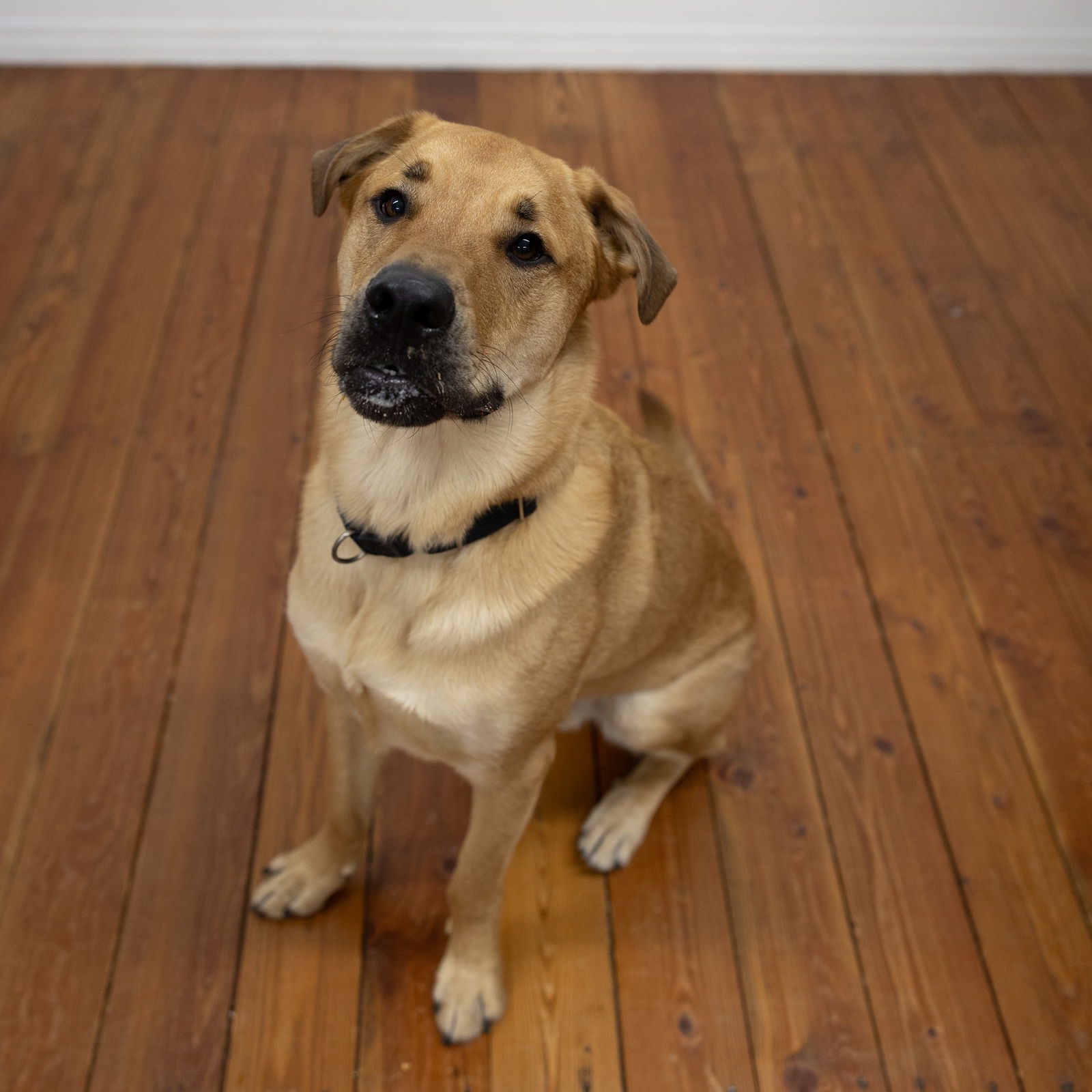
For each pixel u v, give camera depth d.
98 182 3.62
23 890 2.06
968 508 2.91
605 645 1.85
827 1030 2.00
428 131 1.65
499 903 1.92
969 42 4.41
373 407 1.44
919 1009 2.03
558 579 1.64
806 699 2.49
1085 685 2.55
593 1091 1.91
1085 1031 2.01
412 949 2.06
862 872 2.22
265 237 3.48
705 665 2.10
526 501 1.62
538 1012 1.99
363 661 1.65
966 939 2.13
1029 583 2.75
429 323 1.38
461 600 1.62
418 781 2.30
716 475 2.94
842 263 3.60
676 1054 1.96
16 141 3.75
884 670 2.55
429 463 1.55
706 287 3.47
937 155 4.08
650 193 3.79
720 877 2.20
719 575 2.07
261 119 3.95
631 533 1.81
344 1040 1.94
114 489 2.74
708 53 4.36
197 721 2.33
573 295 1.59
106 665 2.40
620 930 2.12
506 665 1.64
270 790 2.25
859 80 4.42
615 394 3.11
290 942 2.05
